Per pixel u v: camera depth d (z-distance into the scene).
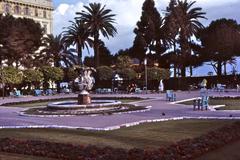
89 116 26.89
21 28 85.56
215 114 25.80
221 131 15.62
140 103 39.19
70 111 30.31
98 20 87.31
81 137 16.89
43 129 20.14
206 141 13.74
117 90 76.94
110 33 88.56
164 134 17.22
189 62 93.88
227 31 89.31
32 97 62.16
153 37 93.50
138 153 12.11
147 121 22.28
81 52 90.19
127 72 82.31
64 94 69.94
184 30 84.94
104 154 12.33
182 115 25.83
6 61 84.38
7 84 75.38
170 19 85.56
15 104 45.19
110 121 23.41
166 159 11.49
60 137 17.02
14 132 19.09
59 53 92.62
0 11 115.50
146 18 93.31
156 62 94.62
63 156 12.49
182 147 12.83
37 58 89.50
